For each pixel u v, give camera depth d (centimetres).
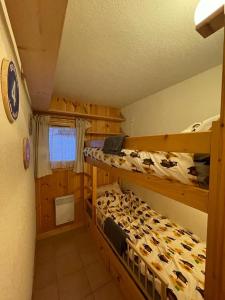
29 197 166
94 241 259
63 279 192
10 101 67
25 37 75
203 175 78
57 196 291
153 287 123
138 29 118
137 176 130
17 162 92
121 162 149
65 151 292
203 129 96
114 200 288
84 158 301
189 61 162
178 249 162
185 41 132
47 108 238
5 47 64
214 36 126
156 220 224
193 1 95
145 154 118
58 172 291
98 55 153
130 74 192
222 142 63
